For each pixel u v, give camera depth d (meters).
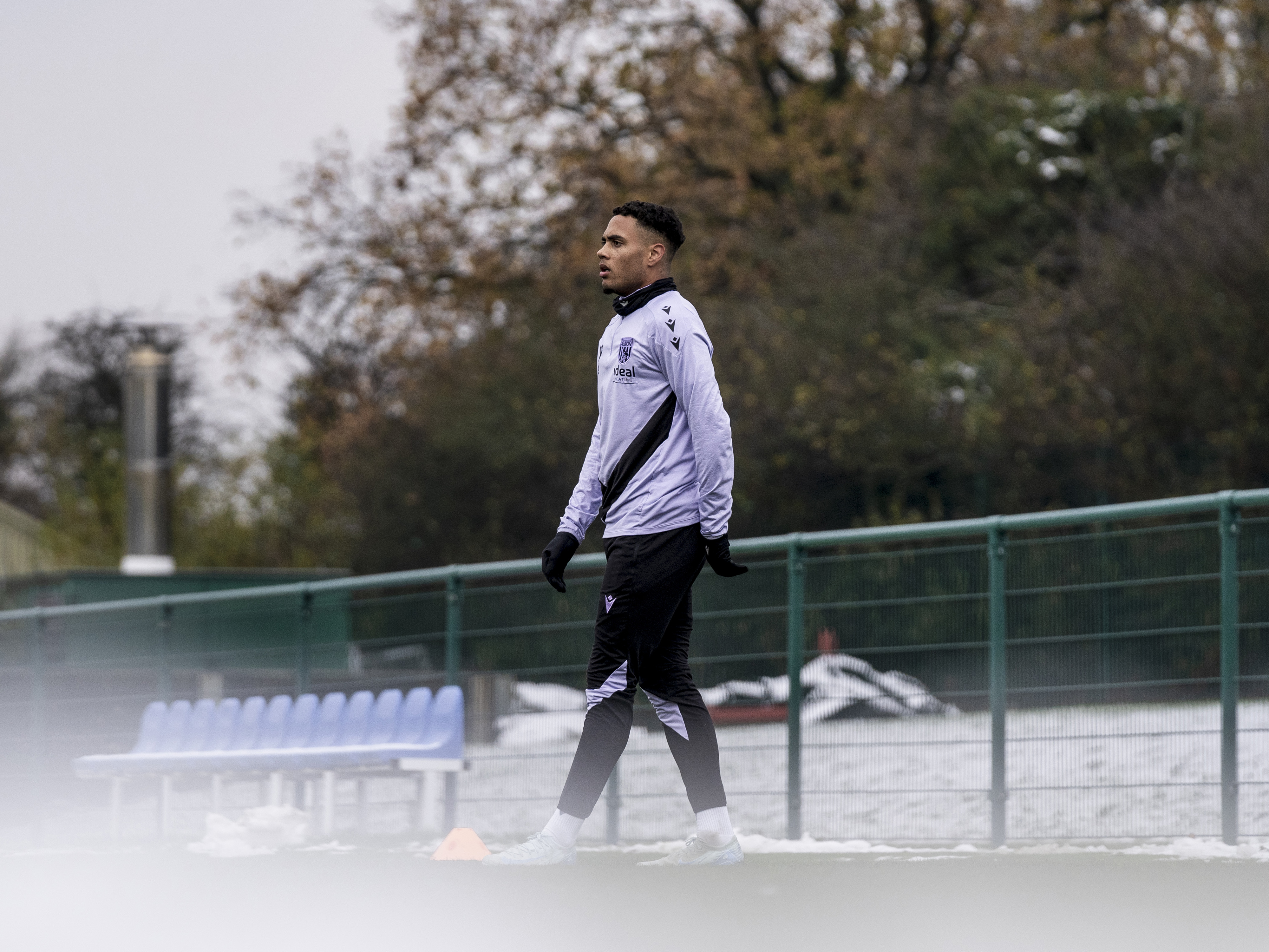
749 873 17.28
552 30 108.81
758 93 113.94
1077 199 96.75
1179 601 29.61
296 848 26.89
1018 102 99.88
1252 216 80.25
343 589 42.59
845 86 116.25
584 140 108.69
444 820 37.88
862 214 106.88
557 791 37.41
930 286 98.38
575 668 37.62
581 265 104.75
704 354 18.89
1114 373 79.62
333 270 110.94
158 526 113.19
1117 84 105.44
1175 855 21.78
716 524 18.83
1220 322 76.88
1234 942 12.40
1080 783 30.25
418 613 40.94
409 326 109.44
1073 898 14.66
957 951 12.18
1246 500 28.50
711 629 35.75
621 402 19.08
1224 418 75.62
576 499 19.83
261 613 44.16
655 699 19.61
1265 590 28.50
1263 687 28.33
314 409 117.38
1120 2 113.88
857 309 94.44
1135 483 77.31
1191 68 104.88
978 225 98.00
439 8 108.25
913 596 32.72
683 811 35.56
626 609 19.02
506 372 104.62
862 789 33.03
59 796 47.69
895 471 86.69
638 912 14.26
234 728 43.25
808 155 109.38
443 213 108.81
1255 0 104.94
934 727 32.12
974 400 86.25
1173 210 85.38
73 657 48.09
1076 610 30.70
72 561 143.00
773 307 99.75
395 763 36.03
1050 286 90.31
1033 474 81.31
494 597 39.31
